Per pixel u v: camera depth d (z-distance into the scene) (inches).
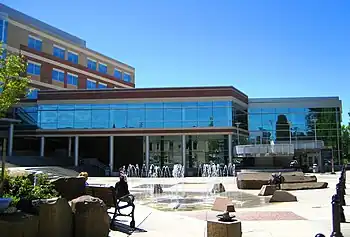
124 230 374.6
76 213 309.0
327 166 2143.2
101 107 1983.3
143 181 1355.8
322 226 407.5
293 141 2193.7
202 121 1941.4
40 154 2000.5
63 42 2500.0
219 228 283.4
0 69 428.5
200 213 531.2
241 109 2122.3
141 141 2142.0
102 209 319.3
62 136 1995.6
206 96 1948.8
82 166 1850.4
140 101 1969.7
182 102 1958.7
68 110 1998.0
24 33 2204.7
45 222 273.3
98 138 2224.4
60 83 2422.5
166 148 1985.7
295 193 811.4
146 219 450.3
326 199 692.1
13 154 1889.8
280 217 477.7
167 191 913.5
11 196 329.1
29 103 2032.5
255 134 2208.4
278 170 1566.2
